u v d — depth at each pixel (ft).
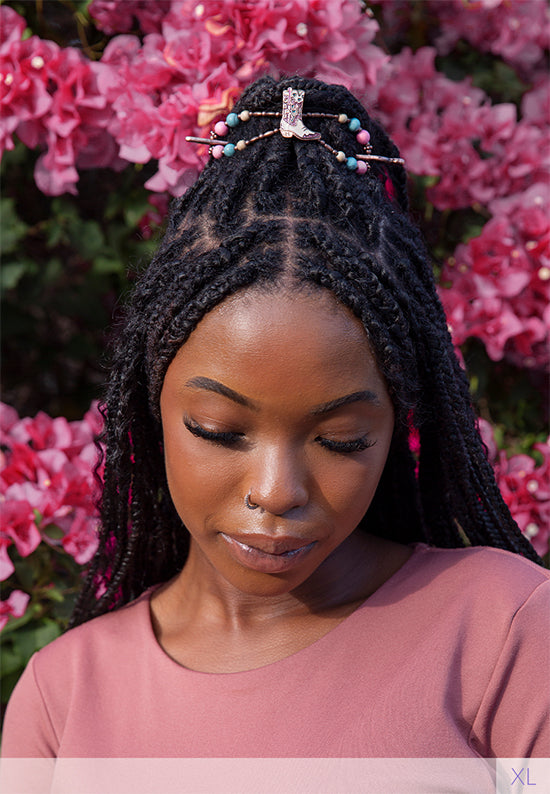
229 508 2.98
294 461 2.88
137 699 3.59
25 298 6.82
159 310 3.07
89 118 5.77
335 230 3.04
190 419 2.98
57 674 3.85
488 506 3.68
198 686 3.46
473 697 3.19
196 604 3.73
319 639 3.41
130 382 3.43
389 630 3.35
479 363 6.64
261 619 3.53
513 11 6.85
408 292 3.21
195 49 5.25
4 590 5.82
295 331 2.79
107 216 6.38
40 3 6.13
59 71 5.67
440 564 3.50
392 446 3.68
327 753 3.16
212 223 3.17
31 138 5.79
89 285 6.87
